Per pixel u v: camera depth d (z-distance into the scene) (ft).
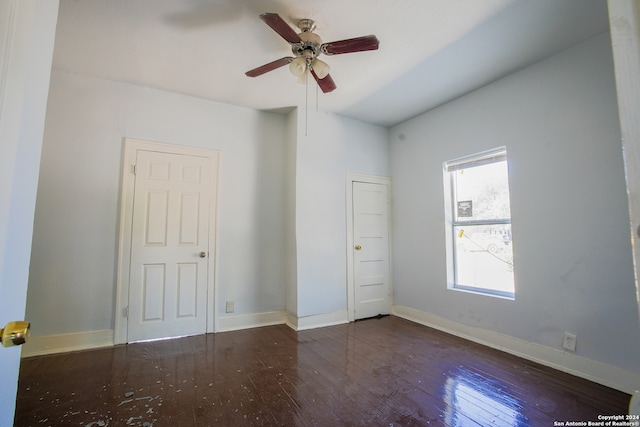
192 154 11.07
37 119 3.34
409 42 8.00
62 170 9.23
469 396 6.70
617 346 7.06
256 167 12.23
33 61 3.14
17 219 2.97
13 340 1.95
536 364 8.34
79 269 9.28
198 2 6.64
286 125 12.91
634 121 1.52
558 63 8.35
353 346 9.71
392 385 7.17
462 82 10.03
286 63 7.58
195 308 10.79
